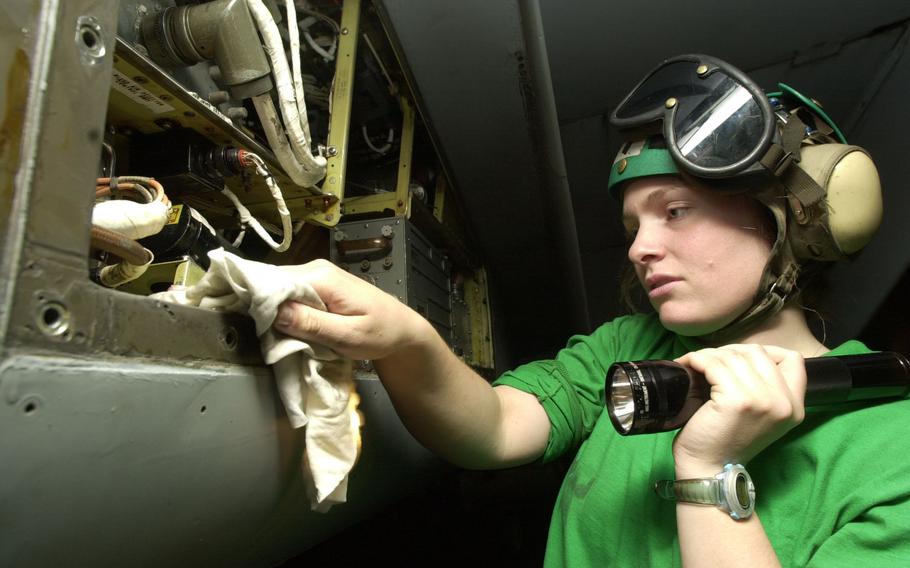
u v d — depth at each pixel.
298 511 0.51
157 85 0.62
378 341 0.48
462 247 1.94
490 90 1.34
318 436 0.43
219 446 0.38
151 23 0.71
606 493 0.69
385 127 1.72
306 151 0.83
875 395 0.56
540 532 1.67
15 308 0.25
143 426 0.31
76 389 0.28
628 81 1.93
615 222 2.42
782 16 1.69
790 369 0.53
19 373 0.25
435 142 1.52
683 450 0.52
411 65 1.30
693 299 0.65
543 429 0.82
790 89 0.67
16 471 0.25
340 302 0.46
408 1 1.17
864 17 1.68
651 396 0.50
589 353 0.93
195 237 0.62
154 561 0.36
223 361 0.39
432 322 1.53
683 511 0.50
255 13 0.73
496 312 2.19
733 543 0.47
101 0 0.32
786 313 0.69
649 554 0.61
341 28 1.19
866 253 1.80
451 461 0.76
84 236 0.29
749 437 0.49
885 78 1.76
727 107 0.62
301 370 0.44
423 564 1.53
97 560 0.31
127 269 0.47
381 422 0.67
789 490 0.55
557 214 1.69
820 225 0.61
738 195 0.63
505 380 0.91
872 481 0.49
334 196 1.03
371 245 1.33
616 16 1.71
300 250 1.40
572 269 1.94
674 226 0.66
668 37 1.78
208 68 0.84
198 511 0.37
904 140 1.66
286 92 0.77
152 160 0.74
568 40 1.80
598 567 0.66
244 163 0.75
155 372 0.33
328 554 1.32
